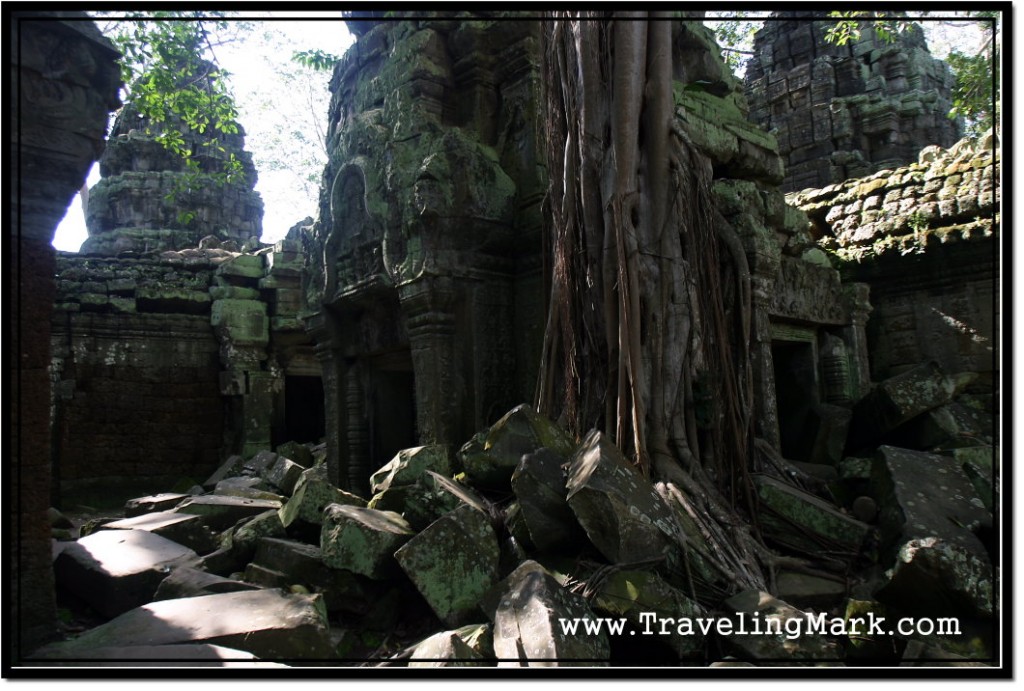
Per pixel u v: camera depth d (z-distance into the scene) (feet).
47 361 14.32
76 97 15.21
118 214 61.77
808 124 52.65
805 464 22.98
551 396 20.89
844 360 28.25
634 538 14.78
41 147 14.49
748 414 20.95
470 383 25.79
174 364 44.98
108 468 42.16
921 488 17.69
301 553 17.79
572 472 16.29
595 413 20.06
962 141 31.14
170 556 18.86
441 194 25.59
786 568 16.66
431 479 18.25
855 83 52.21
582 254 20.88
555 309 21.12
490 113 29.12
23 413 13.80
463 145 26.23
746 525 17.93
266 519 20.10
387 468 20.93
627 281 19.35
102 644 12.90
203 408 45.55
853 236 33.47
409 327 26.35
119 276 44.27
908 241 30.94
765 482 19.29
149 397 43.96
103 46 15.74
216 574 19.06
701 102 26.66
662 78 20.49
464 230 26.04
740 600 14.07
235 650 12.32
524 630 12.41
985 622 13.96
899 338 31.48
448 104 29.17
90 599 17.48
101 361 42.80
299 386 53.98
